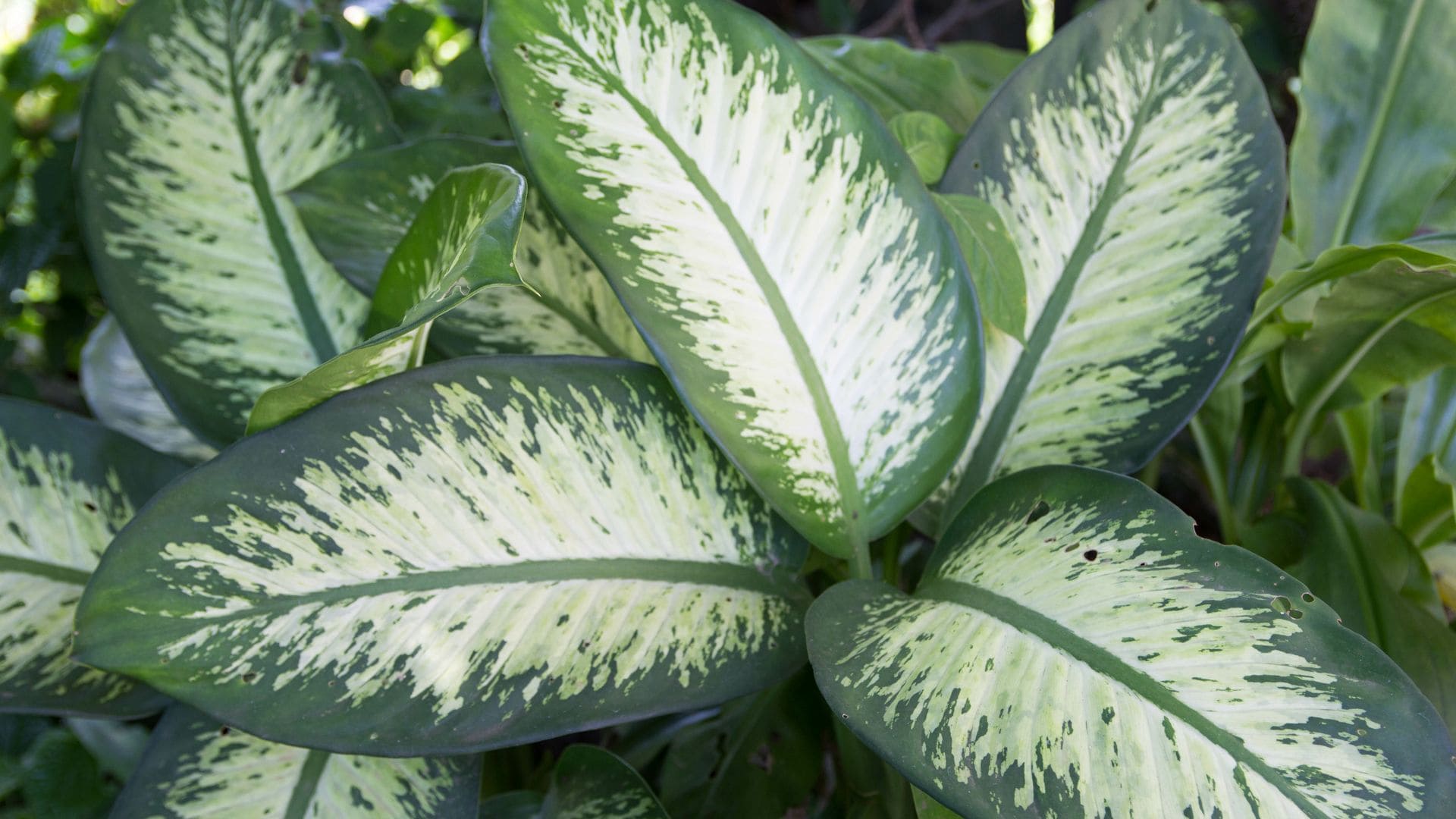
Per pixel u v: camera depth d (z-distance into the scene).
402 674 0.73
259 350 0.89
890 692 0.73
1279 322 0.93
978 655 0.73
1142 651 0.72
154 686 0.70
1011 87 0.88
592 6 0.77
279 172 0.90
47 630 0.81
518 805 0.90
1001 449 0.88
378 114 0.92
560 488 0.77
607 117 0.77
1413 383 0.94
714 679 0.76
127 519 0.84
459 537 0.75
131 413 1.00
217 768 0.78
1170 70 0.88
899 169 0.80
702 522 0.80
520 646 0.75
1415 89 1.00
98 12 1.17
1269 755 0.69
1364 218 1.01
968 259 0.84
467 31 1.18
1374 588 0.90
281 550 0.73
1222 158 0.88
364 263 0.88
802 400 0.80
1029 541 0.78
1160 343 0.86
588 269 0.89
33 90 1.09
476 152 0.88
